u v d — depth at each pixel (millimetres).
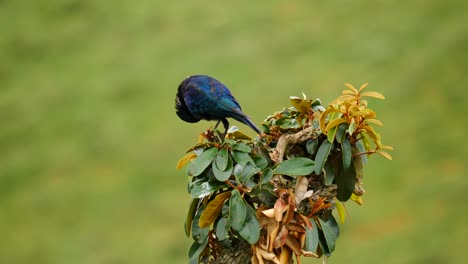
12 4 29578
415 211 15781
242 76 22062
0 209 18359
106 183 18781
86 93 23578
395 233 15109
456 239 14453
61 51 26453
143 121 21203
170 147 19516
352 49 22453
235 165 4434
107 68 24672
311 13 25047
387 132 18438
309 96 20422
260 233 4309
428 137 18000
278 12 25438
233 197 4254
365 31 23219
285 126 4727
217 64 23141
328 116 4590
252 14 25719
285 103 20281
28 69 25766
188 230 4738
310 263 11289
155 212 17062
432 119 18672
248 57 23031
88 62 25375
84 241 16609
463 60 20516
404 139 18047
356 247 14961
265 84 21344
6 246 17047
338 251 14930
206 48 24344
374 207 16047
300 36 23703
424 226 15203
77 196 18500
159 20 26688
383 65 21312
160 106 21766
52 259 16453
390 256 14422
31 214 18016
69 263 16062
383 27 23219
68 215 17812
